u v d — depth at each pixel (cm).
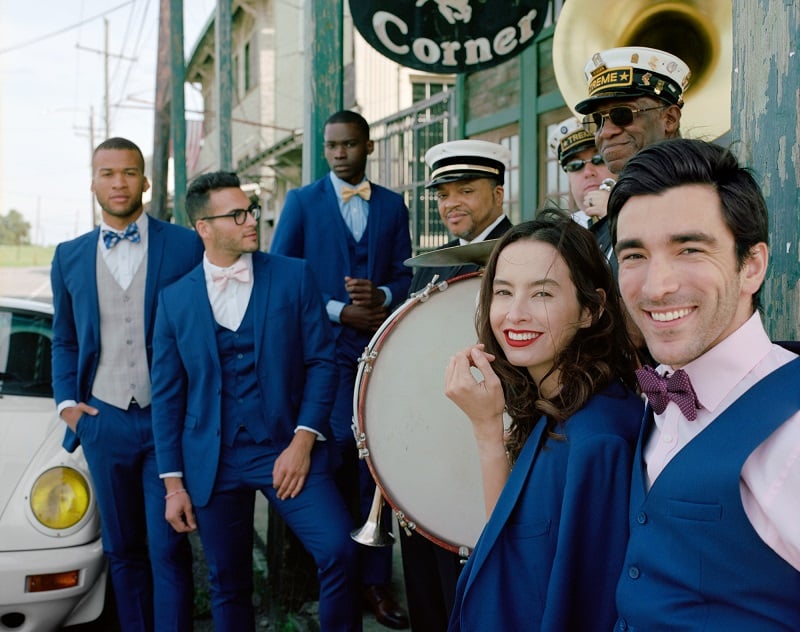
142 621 316
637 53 198
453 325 199
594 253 145
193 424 276
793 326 151
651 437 119
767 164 154
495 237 283
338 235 370
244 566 285
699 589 101
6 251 7288
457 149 277
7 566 296
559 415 135
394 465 199
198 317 273
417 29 356
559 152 299
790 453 96
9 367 400
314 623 338
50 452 336
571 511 122
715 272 104
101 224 314
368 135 375
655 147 108
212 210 270
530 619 130
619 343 144
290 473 268
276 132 1628
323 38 390
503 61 367
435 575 263
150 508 302
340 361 362
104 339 307
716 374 106
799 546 93
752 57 157
